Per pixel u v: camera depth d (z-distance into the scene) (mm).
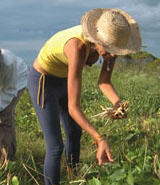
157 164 3719
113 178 3529
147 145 4117
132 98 8328
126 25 3316
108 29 3289
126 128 5941
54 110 3988
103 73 3881
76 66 3344
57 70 3881
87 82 10852
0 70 4523
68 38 3486
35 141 6035
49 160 3992
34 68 4004
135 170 3637
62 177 4582
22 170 4238
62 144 4012
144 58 15336
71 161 4473
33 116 7016
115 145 4566
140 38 3514
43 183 4523
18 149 5406
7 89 4641
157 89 9961
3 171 3947
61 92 4059
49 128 3979
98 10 3451
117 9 3607
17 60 4734
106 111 3727
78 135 4426
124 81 11312
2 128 4641
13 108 4754
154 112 7613
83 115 3260
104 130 5965
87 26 3354
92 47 3439
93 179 3523
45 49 3871
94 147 5598
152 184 3396
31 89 4023
